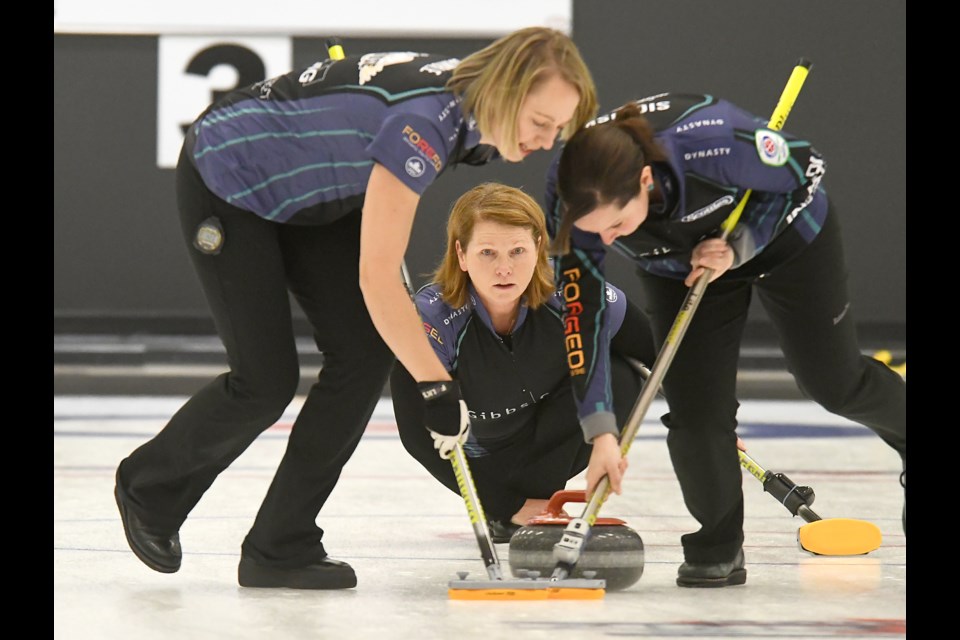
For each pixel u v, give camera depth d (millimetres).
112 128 34438
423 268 34656
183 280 34812
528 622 8938
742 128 9344
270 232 9789
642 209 8898
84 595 10008
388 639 8406
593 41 34719
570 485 17719
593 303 9773
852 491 16891
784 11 34562
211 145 9570
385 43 34188
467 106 8852
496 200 11594
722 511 10508
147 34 34156
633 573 10195
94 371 31984
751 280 10281
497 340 12047
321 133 9359
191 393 31953
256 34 34094
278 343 9992
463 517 14695
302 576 10273
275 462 20016
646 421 26547
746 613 9312
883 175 34625
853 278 34781
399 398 12602
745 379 31547
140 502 10484
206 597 9945
